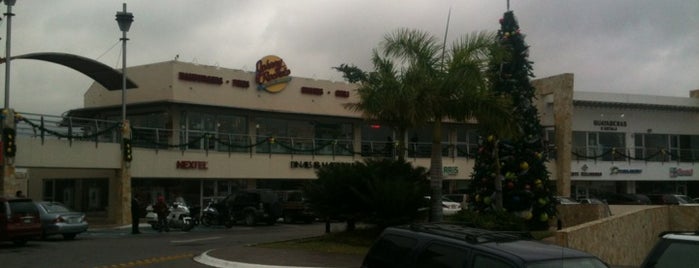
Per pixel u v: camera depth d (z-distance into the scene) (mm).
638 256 22609
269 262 15906
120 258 18141
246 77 38125
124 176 31422
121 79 32312
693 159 55000
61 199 38594
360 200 19781
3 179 26656
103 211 35375
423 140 46875
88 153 30172
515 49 23203
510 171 23281
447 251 7949
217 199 36094
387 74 19906
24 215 21562
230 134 38125
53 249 20719
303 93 40688
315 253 17625
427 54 19875
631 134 52812
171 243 22719
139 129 33125
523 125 23094
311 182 21562
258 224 33219
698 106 53656
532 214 23328
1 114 27141
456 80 19281
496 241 7988
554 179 47094
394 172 20172
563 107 46750
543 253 7504
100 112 39031
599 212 27172
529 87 23438
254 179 39719
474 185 23938
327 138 43500
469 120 20766
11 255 18969
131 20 30656
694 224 27812
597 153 51250
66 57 29016
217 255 17391
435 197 19984
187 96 35469
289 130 41844
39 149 28266
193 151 35250
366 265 9086
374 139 45781
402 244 8641
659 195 44469
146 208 33219
